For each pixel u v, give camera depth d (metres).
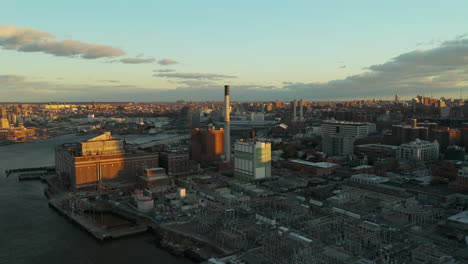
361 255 172.50
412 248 181.12
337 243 188.62
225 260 173.25
